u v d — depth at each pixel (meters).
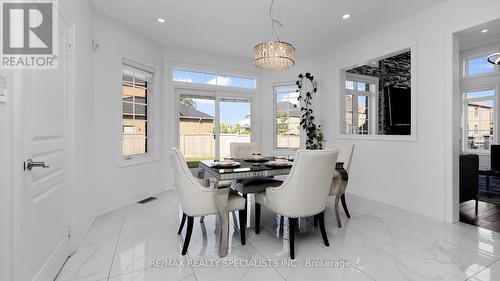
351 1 2.88
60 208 1.83
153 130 4.15
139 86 3.96
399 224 2.73
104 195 3.19
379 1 2.87
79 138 2.37
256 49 2.92
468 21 2.62
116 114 3.40
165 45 4.35
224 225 2.05
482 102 5.88
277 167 2.44
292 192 2.00
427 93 3.03
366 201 3.68
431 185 2.99
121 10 3.10
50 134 1.66
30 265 1.36
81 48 2.46
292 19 3.34
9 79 1.21
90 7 2.86
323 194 2.12
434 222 2.79
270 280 1.69
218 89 4.95
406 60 5.86
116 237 2.41
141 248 2.17
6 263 1.17
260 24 3.51
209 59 4.77
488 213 3.11
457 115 2.81
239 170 2.23
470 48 5.73
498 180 5.21
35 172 1.42
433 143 2.97
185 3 2.94
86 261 1.95
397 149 3.42
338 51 4.45
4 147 1.16
